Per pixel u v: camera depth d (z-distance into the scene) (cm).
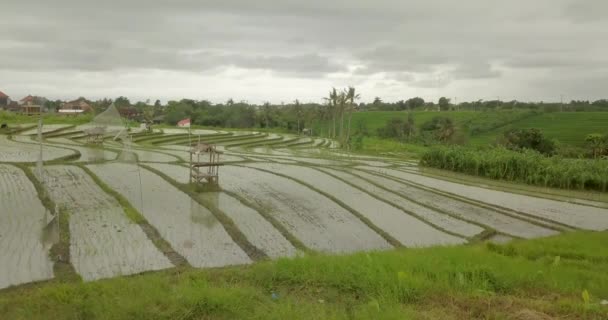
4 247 1278
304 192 2375
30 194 1941
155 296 823
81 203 1842
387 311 765
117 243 1370
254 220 1748
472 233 1777
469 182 3247
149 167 2911
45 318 776
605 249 1389
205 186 2336
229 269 1108
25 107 8319
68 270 1133
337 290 909
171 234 1501
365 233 1675
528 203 2509
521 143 5294
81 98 10856
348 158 4491
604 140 5366
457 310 809
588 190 3120
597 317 788
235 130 7581
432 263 1052
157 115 8912
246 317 759
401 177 3281
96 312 779
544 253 1344
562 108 11594
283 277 973
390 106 14300
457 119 9494
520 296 909
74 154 3284
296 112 9119
